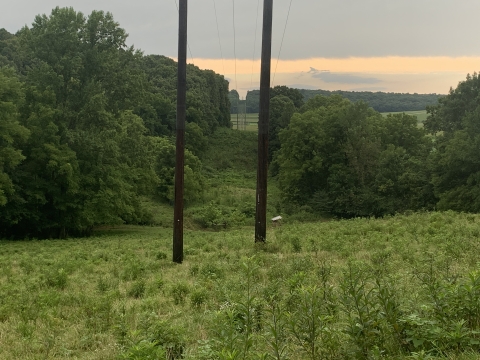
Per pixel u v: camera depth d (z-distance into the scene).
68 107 39.84
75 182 37.81
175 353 5.91
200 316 7.61
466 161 41.22
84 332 7.50
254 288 8.02
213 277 11.87
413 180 49.03
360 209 52.62
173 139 94.31
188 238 30.56
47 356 6.46
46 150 36.94
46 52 38.41
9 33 82.81
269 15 16.33
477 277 5.25
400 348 4.71
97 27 40.06
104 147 39.41
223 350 4.25
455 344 4.49
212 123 123.50
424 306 4.96
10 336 7.45
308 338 4.75
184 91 16.30
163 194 64.19
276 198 69.81
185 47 15.96
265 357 4.30
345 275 6.63
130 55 41.41
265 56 16.45
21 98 36.84
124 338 6.34
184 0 15.77
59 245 30.75
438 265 9.06
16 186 36.97
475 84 50.31
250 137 122.62
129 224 53.38
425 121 55.19
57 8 39.28
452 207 40.94
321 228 25.33
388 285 6.22
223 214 57.22
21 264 18.42
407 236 17.58
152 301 9.14
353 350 4.58
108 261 19.03
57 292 10.88
